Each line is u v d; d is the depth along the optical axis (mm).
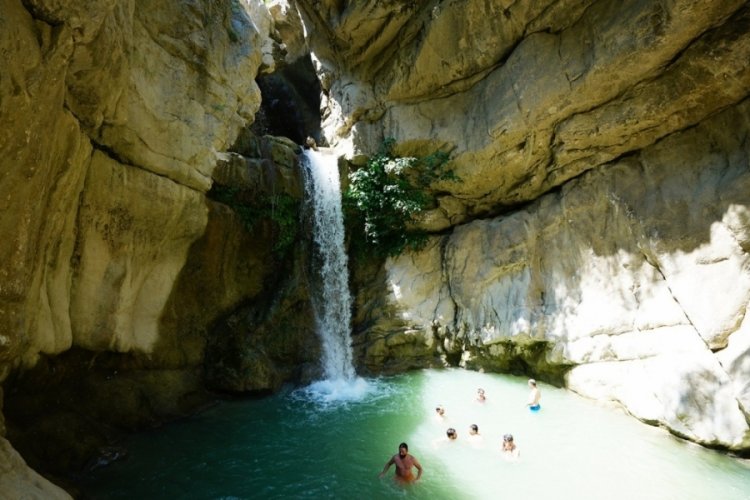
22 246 4508
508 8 9961
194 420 8227
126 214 7262
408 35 12062
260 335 10414
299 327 11148
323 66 14359
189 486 6055
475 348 11664
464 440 7594
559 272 10297
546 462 6805
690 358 7355
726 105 7930
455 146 11555
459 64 11367
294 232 11578
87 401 7043
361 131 13078
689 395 7188
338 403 9430
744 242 7016
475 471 6582
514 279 11141
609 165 9648
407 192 12391
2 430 4551
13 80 3729
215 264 9836
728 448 6684
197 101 8203
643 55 8031
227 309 10266
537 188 11180
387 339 12070
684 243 7859
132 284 7777
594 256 9578
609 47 8414
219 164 9844
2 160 3887
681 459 6762
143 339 8133
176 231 8445
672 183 8422
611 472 6488
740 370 6605
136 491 5855
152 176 7434
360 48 13164
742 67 7340
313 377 10719
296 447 7316
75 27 4406
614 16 8391
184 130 7891
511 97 10227
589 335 9258
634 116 8742
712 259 7398
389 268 12797
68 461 6047
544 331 10133
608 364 8844
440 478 6391
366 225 12625
